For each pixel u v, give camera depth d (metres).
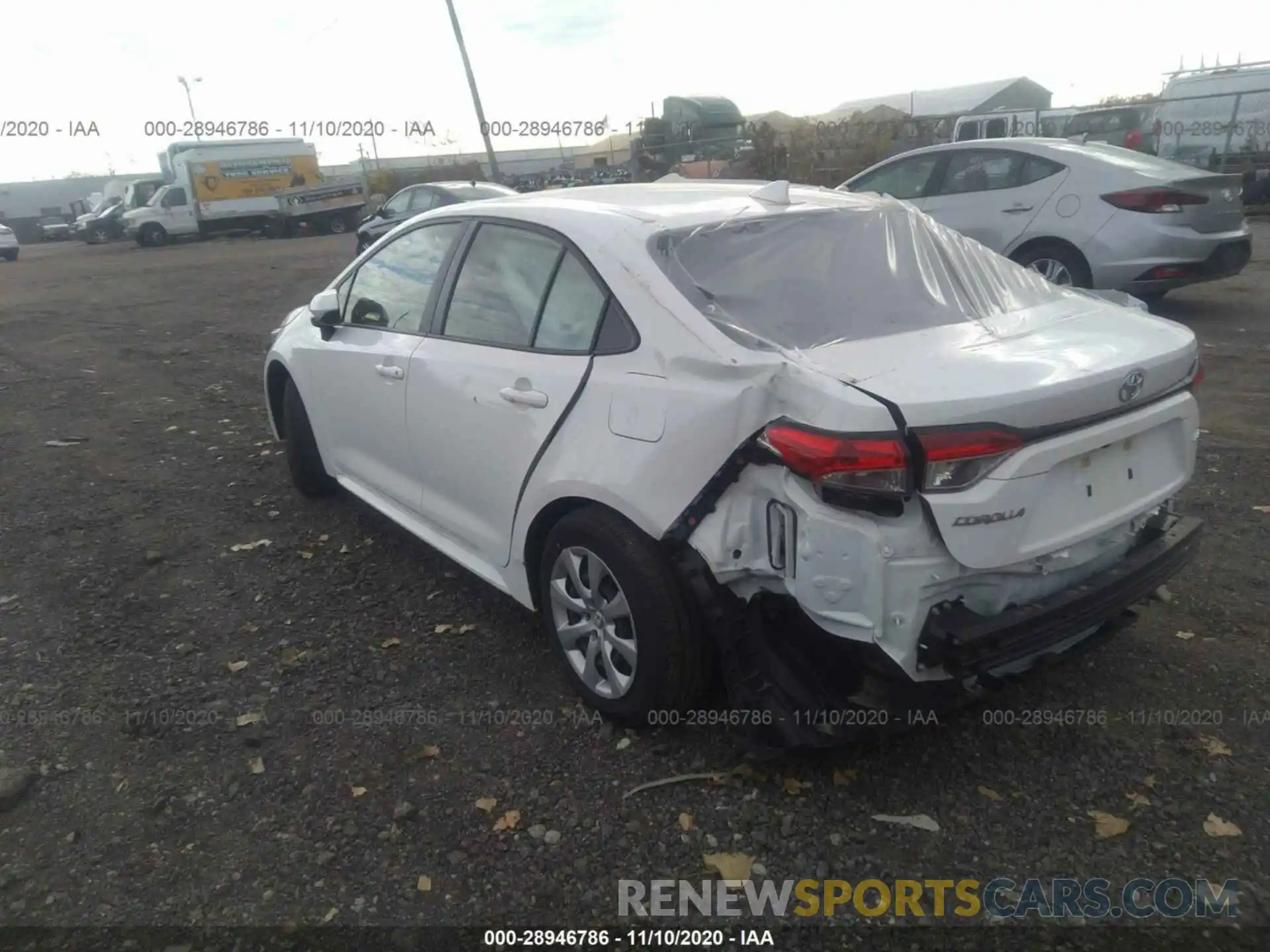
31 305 15.30
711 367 2.79
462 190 16.52
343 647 3.91
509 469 3.45
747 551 2.76
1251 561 4.23
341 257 21.72
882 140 20.58
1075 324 3.17
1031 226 8.66
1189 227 8.08
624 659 3.19
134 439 6.93
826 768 3.06
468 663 3.76
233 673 3.74
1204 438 5.75
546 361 3.33
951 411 2.47
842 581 2.56
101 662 3.84
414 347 4.02
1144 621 3.82
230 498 5.62
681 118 25.11
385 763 3.17
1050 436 2.62
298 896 2.64
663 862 2.73
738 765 3.09
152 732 3.36
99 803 3.02
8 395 8.48
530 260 3.56
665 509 2.86
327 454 4.97
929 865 2.70
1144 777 2.98
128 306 14.57
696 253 3.21
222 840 2.85
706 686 3.13
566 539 3.24
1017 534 2.59
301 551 4.84
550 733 3.30
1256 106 18.50
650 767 3.11
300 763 3.19
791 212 3.50
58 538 5.10
